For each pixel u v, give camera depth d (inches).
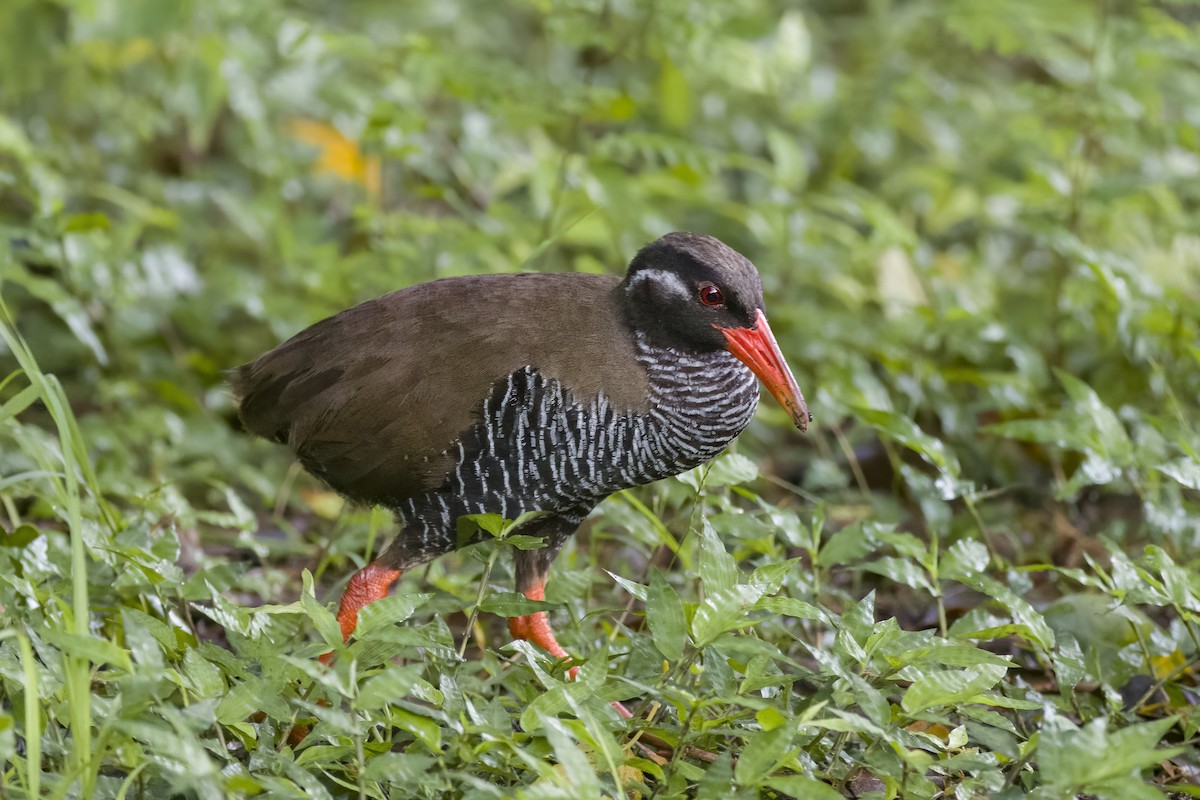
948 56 733.9
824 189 673.6
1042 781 293.7
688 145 525.0
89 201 606.2
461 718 291.3
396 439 362.9
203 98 594.9
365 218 568.1
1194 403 491.8
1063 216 563.2
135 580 333.4
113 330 526.6
